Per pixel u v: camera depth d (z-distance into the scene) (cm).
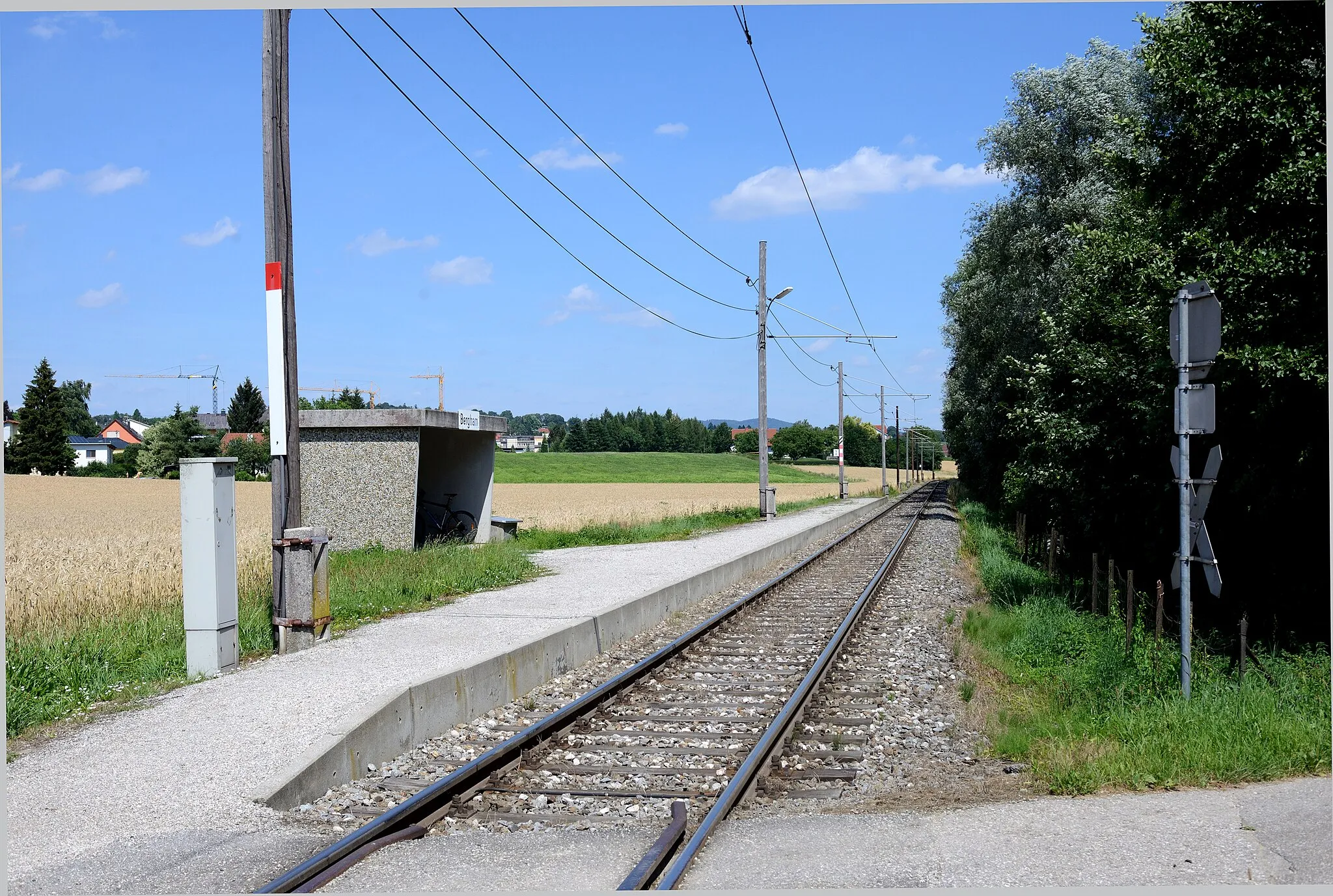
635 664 1123
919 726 888
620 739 819
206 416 14538
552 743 794
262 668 1000
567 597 1484
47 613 1302
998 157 3181
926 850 533
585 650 1202
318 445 2119
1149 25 1261
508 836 580
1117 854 514
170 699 875
